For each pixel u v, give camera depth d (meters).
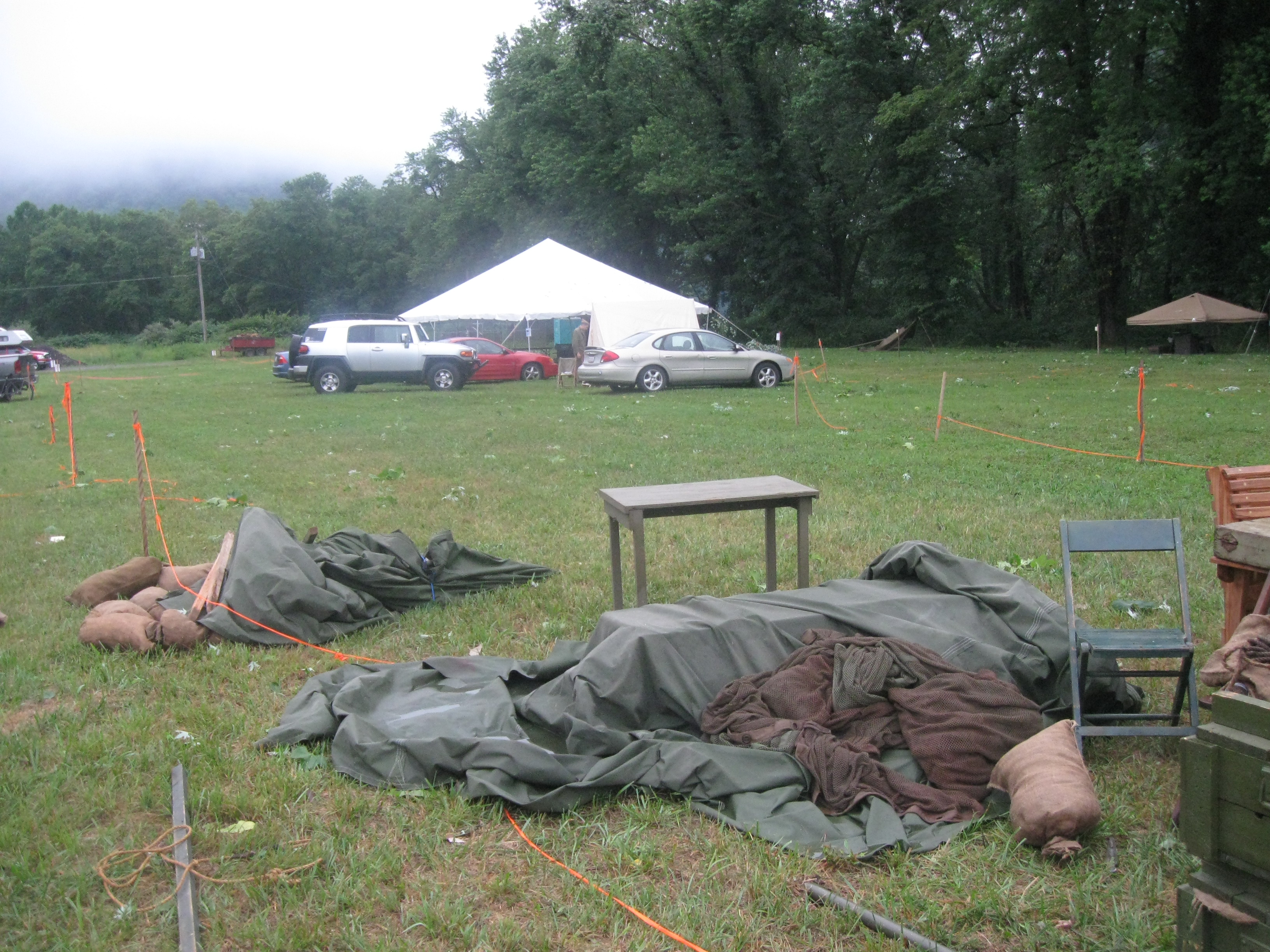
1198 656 4.86
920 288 38.44
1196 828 2.13
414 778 3.74
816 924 2.86
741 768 3.62
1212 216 31.78
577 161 42.69
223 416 18.89
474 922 2.89
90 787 3.71
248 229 95.81
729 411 16.81
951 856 3.17
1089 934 2.78
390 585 6.00
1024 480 9.62
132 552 7.59
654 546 7.41
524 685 4.64
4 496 10.56
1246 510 4.46
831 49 37.56
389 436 14.88
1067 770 3.31
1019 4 30.50
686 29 39.41
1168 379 21.06
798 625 4.34
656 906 2.94
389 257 94.00
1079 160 31.91
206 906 2.96
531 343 32.94
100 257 108.44
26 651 5.28
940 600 4.48
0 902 2.99
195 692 4.74
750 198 41.91
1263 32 27.50
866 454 11.67
